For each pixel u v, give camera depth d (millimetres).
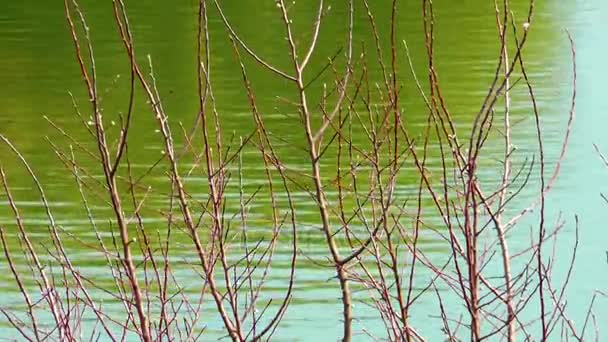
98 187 55969
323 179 52844
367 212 46406
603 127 65562
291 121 67375
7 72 87000
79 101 78125
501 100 72875
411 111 68812
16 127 70938
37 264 16594
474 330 14812
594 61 84562
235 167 56312
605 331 39125
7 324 35812
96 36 99625
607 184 55875
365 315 40812
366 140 58250
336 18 101500
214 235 15812
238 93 77812
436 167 53062
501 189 16344
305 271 43094
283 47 91750
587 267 46125
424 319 38562
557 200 53938
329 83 78500
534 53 88750
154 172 57156
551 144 62312
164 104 75000
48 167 61281
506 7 15109
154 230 47375
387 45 90375
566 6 108250
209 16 105938
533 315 38125
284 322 40344
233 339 15250
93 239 47844
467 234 14734
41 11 111438
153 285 38281
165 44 95938
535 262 45094
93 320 38156
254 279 42312
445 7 109125
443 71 82375
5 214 52719
